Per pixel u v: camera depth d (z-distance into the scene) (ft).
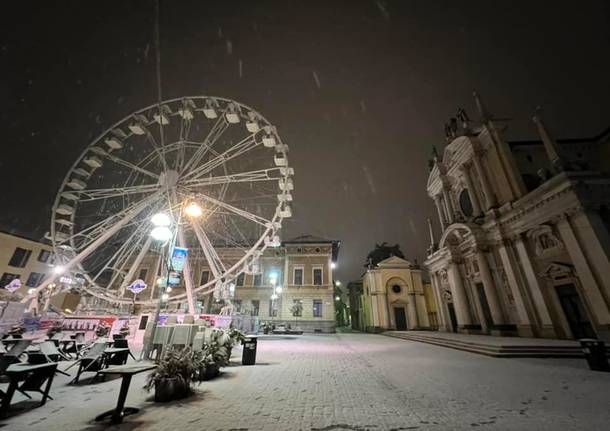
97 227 61.05
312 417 16.49
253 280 122.11
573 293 53.47
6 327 50.55
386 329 119.03
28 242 119.65
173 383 19.86
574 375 28.14
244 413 17.11
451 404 18.93
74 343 35.29
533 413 17.12
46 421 15.74
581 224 50.67
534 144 77.46
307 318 113.91
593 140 76.07
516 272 64.95
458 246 87.61
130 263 126.52
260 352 46.57
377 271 130.11
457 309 83.87
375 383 25.03
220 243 127.24
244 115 67.15
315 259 122.93
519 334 62.95
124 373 16.17
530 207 60.59
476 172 83.10
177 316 49.88
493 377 27.55
